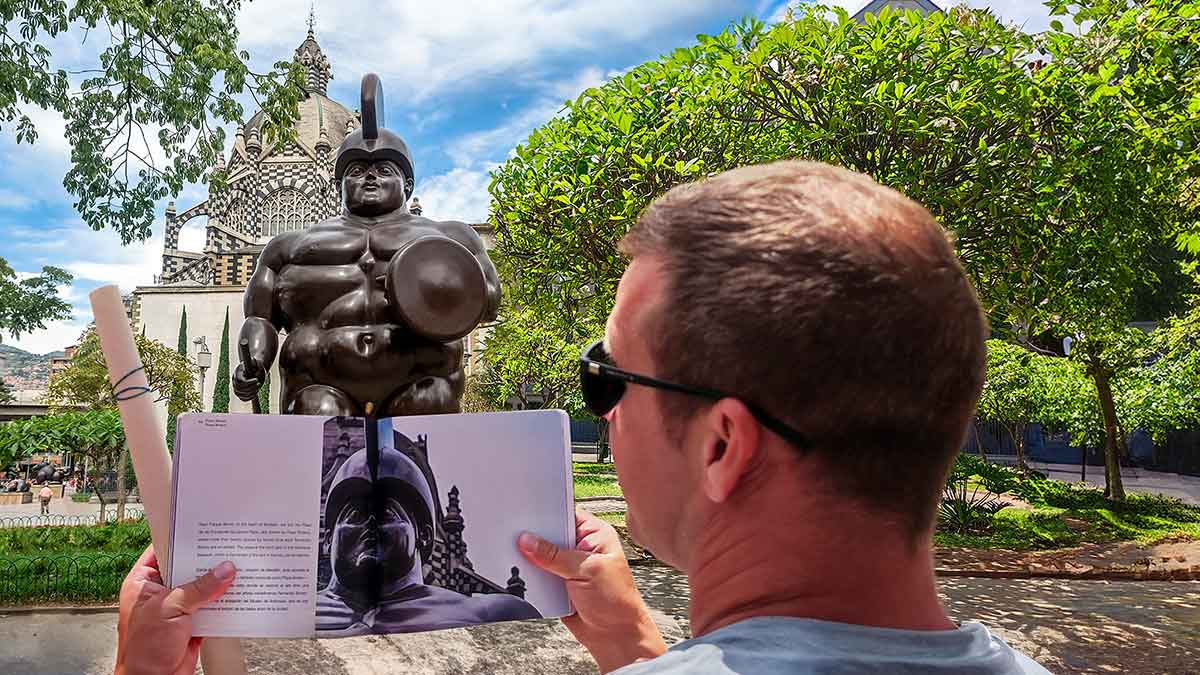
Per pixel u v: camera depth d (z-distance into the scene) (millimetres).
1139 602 8719
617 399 714
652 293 683
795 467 618
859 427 595
